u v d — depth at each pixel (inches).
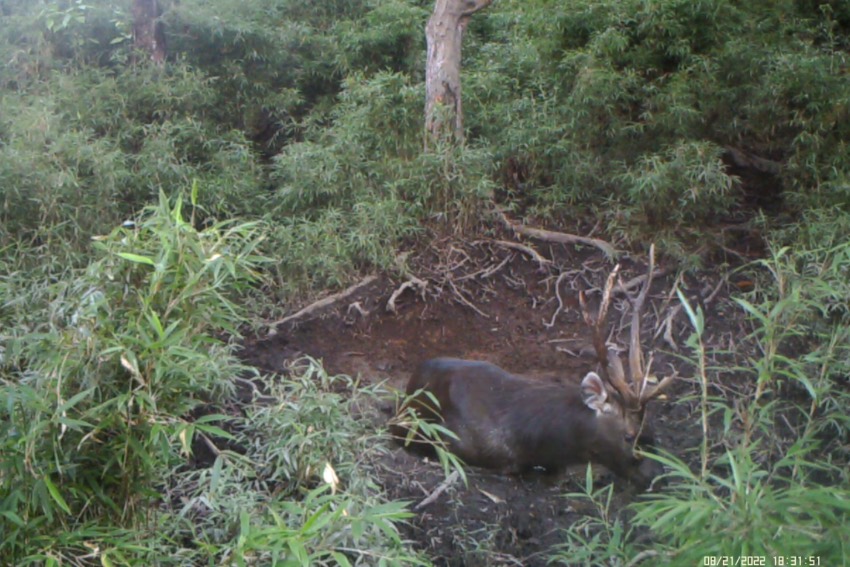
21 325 196.4
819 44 366.0
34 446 128.6
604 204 320.2
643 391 189.9
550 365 257.6
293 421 164.9
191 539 163.8
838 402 204.4
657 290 286.8
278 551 116.9
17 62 364.2
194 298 137.3
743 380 241.0
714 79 323.9
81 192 278.1
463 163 304.5
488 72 359.9
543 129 320.5
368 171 311.7
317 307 273.0
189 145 326.6
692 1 330.3
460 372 218.1
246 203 304.8
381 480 199.2
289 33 387.9
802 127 320.2
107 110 333.1
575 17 339.3
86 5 381.7
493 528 187.9
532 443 203.6
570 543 163.6
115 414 131.0
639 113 332.5
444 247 303.1
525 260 302.8
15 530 131.3
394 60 399.2
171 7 375.9
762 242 306.7
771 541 109.3
